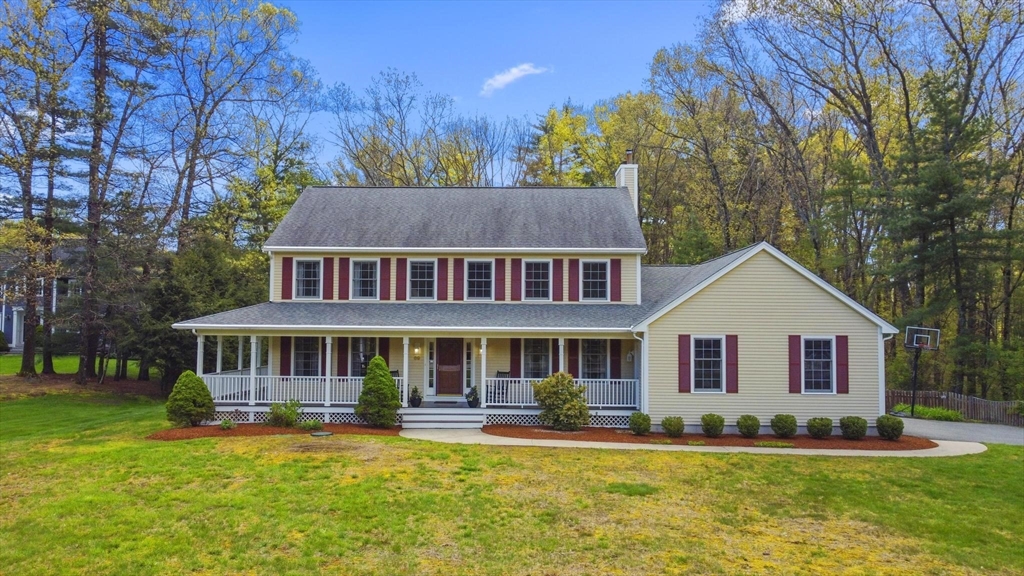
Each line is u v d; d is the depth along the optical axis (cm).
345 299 2023
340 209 2219
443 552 849
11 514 978
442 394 2002
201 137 3166
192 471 1208
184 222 3045
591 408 1816
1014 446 1617
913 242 2720
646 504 1066
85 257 2658
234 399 1866
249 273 2900
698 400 1714
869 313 1706
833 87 3100
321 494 1071
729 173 3550
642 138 3791
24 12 2502
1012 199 2700
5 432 1709
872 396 1700
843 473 1298
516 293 2028
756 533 951
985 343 2514
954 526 1001
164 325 2505
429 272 2039
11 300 2567
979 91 2681
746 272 1730
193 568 793
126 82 2786
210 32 3155
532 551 857
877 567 837
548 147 4281
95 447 1432
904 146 2747
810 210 3203
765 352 1716
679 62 3366
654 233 3953
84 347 2695
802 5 2956
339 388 1828
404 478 1176
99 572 780
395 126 4172
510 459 1349
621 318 1870
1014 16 2616
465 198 2308
